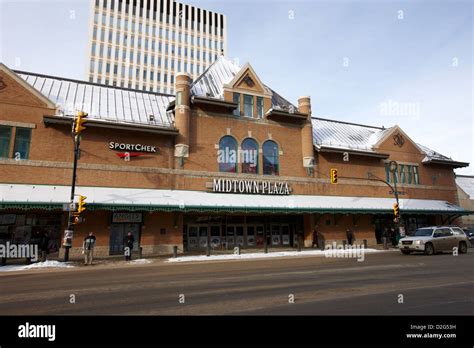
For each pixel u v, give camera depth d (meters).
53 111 21.55
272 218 28.30
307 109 29.73
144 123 24.20
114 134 22.80
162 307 7.19
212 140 25.83
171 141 24.52
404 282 9.97
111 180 22.11
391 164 29.22
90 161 21.81
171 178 23.88
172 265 17.23
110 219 21.83
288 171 28.11
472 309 6.65
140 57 83.38
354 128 37.25
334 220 29.59
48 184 20.45
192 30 93.12
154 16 87.50
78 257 20.53
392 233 30.34
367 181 31.67
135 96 27.52
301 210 25.31
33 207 18.27
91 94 25.33
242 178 26.16
